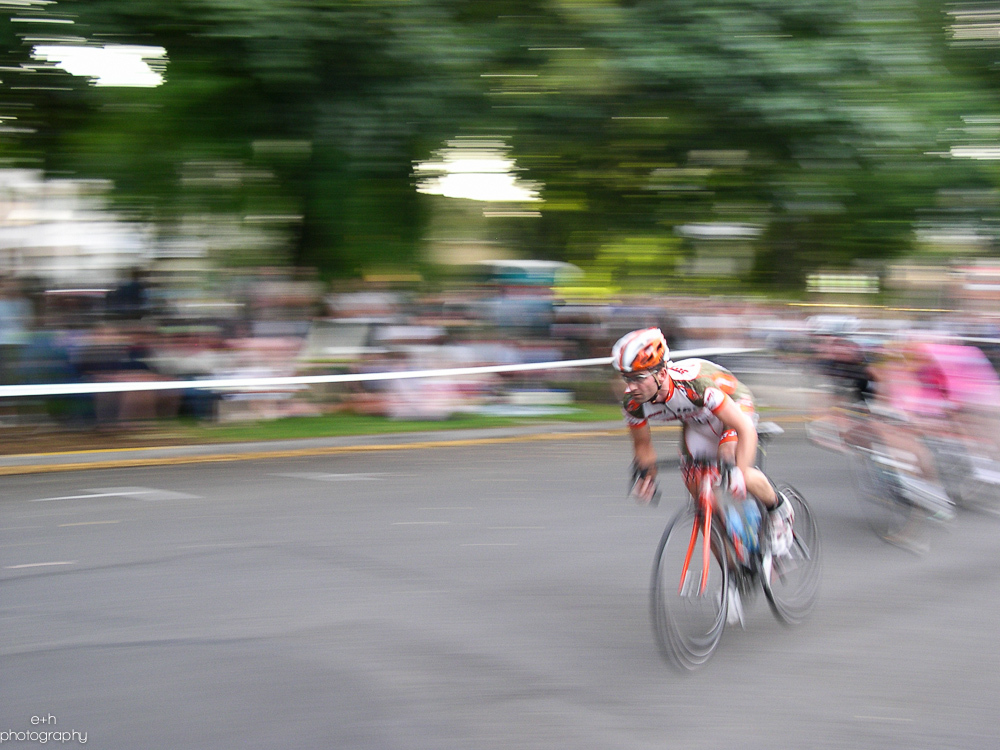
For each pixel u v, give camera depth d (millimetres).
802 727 2916
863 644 3650
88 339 8195
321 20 8797
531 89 9609
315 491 6180
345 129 9227
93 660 3254
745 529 3631
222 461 7375
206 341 8719
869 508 5344
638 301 11414
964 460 5902
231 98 9406
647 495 3662
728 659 3453
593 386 10977
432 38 9117
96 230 9414
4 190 9281
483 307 10234
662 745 2760
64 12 8602
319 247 10141
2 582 4117
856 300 12648
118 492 6086
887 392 5438
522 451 8016
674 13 9906
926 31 10812
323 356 9328
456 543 4898
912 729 2926
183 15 8617
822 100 9883
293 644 3438
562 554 4750
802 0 9969
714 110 10055
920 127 10180
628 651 3480
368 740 2721
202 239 9695
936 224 11344
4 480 6496
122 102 9289
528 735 2791
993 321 11148
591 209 11438
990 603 4203
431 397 9273
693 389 3371
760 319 12367
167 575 4242
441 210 10867
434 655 3377
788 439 8766
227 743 2680
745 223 11398
